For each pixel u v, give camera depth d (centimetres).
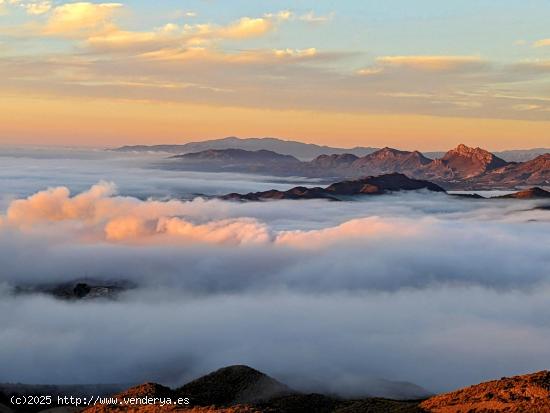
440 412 8556
